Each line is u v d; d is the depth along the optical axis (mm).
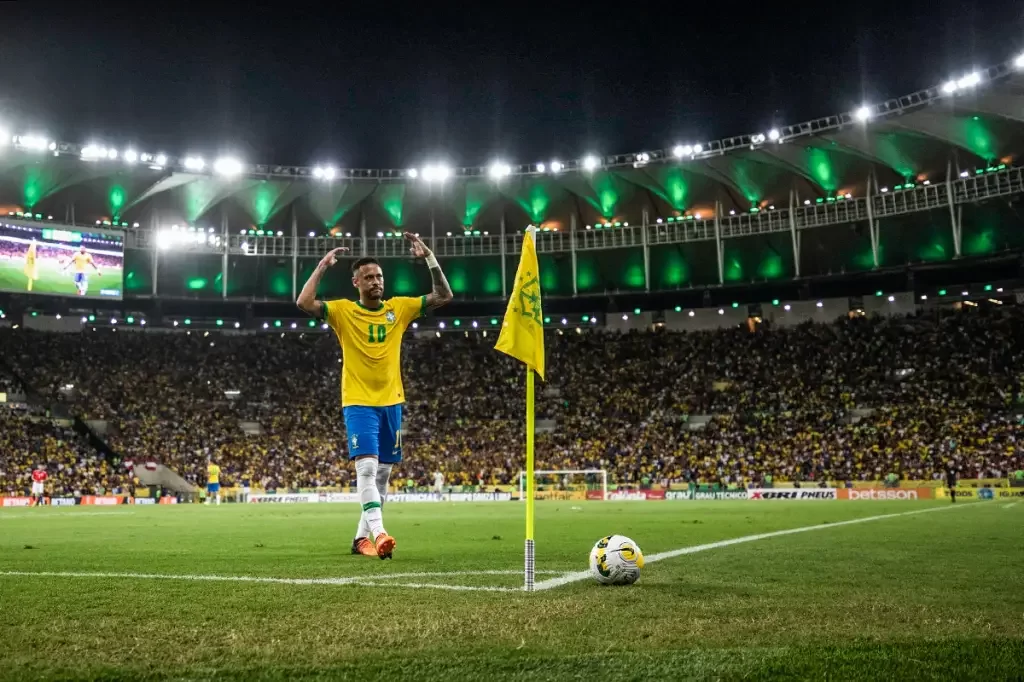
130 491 48531
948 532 11617
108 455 53094
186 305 67750
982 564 7105
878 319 60938
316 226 64562
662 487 49688
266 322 68250
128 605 4887
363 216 64250
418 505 36406
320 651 3592
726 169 58281
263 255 62844
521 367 65625
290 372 64688
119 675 3209
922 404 52531
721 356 62562
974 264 57906
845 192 58188
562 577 6234
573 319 68688
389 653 3529
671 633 3916
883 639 3744
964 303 59719
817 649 3504
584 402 61344
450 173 60156
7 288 51719
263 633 3990
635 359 64500
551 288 67500
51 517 22328
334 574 6547
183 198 60375
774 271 62812
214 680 3154
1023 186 51188
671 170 59594
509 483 53906
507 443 57906
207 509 31578
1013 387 51594
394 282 67625
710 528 13492
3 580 6211
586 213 64562
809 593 5301
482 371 65812
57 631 4090
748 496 47062
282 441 57469
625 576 5719
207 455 54594
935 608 4652
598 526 14461
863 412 54188
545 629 4023
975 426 48844
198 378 62031
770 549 8875
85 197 57312
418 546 9688
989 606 4738
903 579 6055
